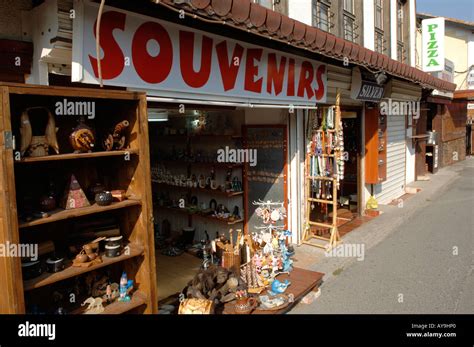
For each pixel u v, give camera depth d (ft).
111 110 10.95
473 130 76.54
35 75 10.53
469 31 64.23
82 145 9.37
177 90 12.30
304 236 21.80
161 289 15.97
